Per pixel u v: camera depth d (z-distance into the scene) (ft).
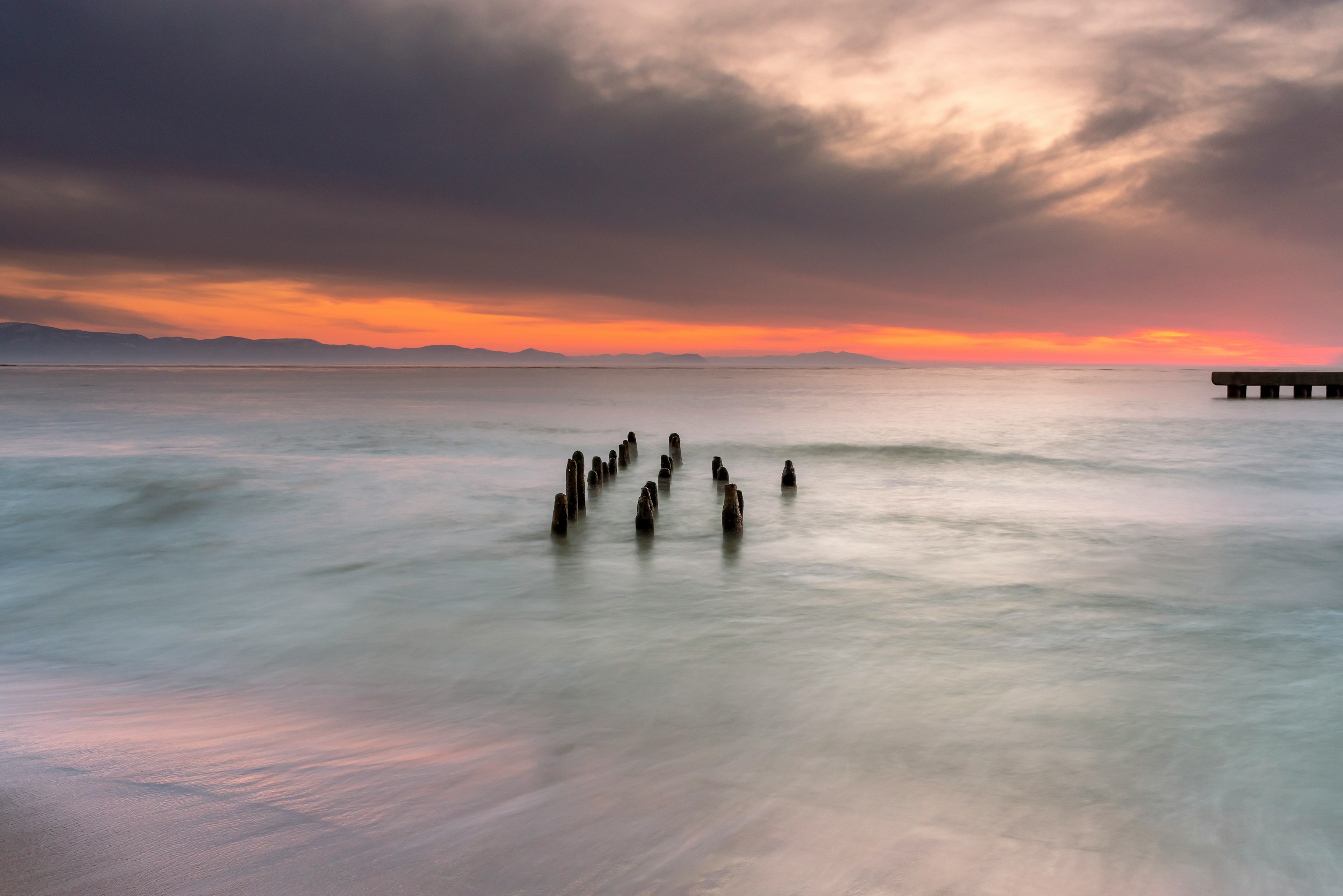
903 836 16.90
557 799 18.22
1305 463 95.86
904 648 31.27
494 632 34.22
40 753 19.99
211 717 24.17
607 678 28.32
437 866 14.98
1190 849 16.72
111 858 14.51
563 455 105.50
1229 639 32.30
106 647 33.06
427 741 22.07
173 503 68.23
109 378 526.57
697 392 349.61
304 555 50.31
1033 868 15.85
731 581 42.91
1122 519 61.62
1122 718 23.99
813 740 22.45
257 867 14.49
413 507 66.95
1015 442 121.19
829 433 136.26
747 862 15.65
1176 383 515.50
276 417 174.40
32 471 84.69
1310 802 18.83
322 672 29.53
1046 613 36.55
